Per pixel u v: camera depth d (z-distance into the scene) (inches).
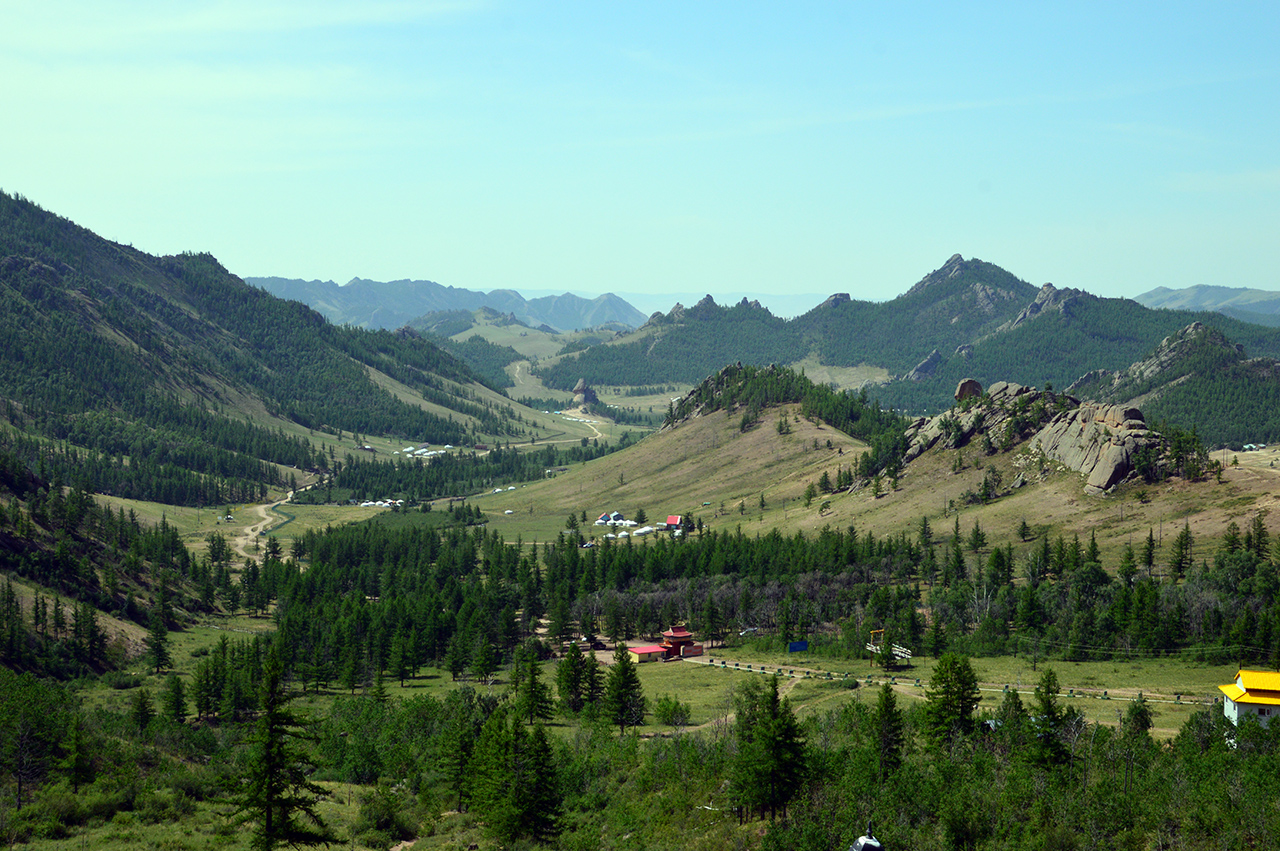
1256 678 4621.1
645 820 4092.0
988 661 7042.3
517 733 4087.1
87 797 4106.8
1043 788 3740.2
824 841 3503.9
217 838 3727.9
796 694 6338.6
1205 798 3535.9
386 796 4291.3
